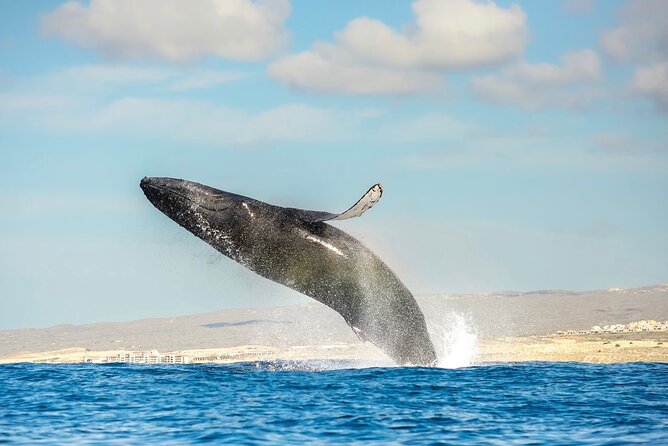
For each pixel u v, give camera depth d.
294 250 103.94
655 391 100.12
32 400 94.94
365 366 129.50
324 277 105.25
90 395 97.69
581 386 103.94
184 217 105.81
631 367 127.44
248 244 104.75
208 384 104.00
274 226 103.69
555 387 102.81
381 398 92.94
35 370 123.31
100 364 132.25
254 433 75.38
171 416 83.56
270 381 105.81
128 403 91.75
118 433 76.44
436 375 110.50
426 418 82.06
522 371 116.81
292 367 125.19
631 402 92.38
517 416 83.75
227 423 79.62
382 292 107.06
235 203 104.44
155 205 107.19
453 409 87.00
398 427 78.00
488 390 99.56
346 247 104.75
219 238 105.31
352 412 84.75
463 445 71.31
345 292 106.25
